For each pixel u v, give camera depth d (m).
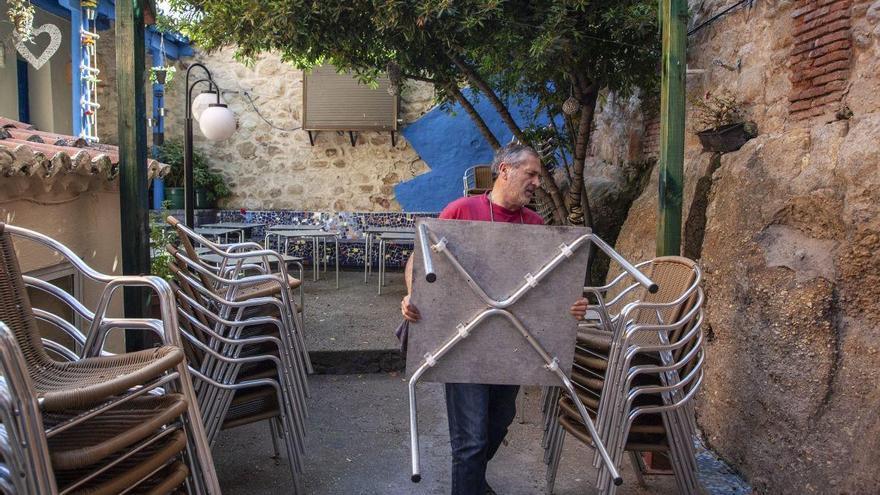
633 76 5.73
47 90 8.65
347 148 10.09
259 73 10.07
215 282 4.07
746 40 4.34
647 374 2.95
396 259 10.07
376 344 5.62
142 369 1.99
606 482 2.77
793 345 3.15
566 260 2.32
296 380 3.32
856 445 2.70
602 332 3.32
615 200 6.82
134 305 3.57
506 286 2.32
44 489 1.62
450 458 3.84
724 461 3.66
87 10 6.91
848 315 2.93
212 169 10.20
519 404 4.74
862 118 3.07
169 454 2.07
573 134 6.93
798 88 3.63
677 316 2.87
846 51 3.23
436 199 10.03
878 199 2.82
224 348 3.04
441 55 6.10
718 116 4.42
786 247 3.38
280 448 3.94
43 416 1.98
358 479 3.54
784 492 3.06
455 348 2.35
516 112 9.80
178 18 6.02
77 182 3.68
